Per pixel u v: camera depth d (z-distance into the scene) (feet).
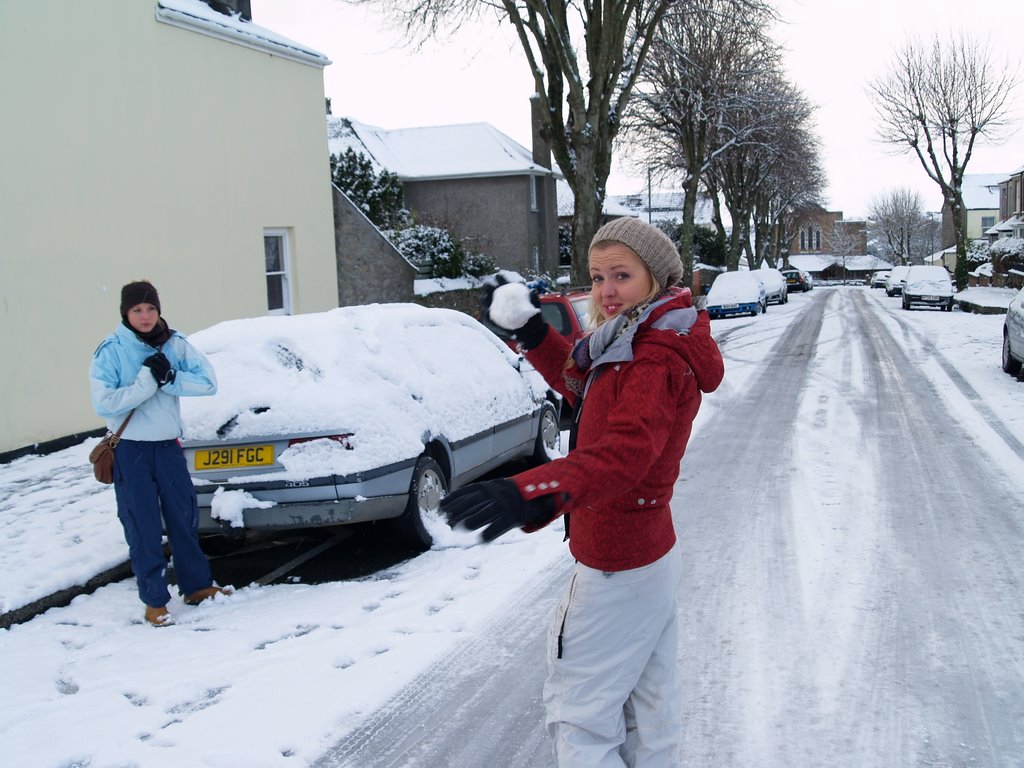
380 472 18.48
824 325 88.17
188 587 17.46
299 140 48.47
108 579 19.26
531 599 16.93
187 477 17.17
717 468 27.25
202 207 40.78
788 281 216.74
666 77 113.91
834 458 28.02
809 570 17.85
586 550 7.75
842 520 21.22
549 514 6.36
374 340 20.65
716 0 77.61
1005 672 13.28
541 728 12.17
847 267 372.79
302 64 48.47
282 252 48.26
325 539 22.18
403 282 61.05
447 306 77.61
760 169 172.45
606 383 7.43
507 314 8.37
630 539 7.64
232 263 42.96
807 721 11.99
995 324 80.59
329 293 51.57
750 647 14.34
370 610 16.84
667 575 7.92
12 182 30.78
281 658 14.58
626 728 8.42
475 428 22.81
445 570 18.93
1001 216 234.38
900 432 31.96
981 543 19.26
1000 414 34.99
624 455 6.63
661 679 8.22
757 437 31.96
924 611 15.64
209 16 41.50
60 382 32.71
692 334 7.47
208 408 18.62
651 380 7.06
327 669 14.12
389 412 19.21
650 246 7.59
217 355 19.58
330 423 18.30
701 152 120.26
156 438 16.56
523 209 112.68
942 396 39.99
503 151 115.65
